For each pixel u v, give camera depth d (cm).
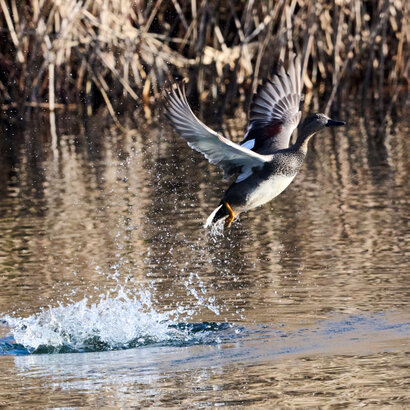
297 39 2583
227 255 1287
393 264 1175
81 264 1262
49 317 1022
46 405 741
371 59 2656
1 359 907
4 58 2714
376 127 2366
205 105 2714
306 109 2588
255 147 977
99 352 925
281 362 826
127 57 2611
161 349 913
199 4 2722
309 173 1872
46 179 1900
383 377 757
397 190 1656
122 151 2180
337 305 1012
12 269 1247
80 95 2717
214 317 1005
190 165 1989
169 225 1480
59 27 2620
